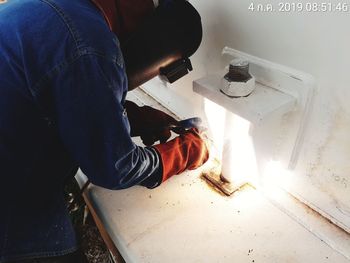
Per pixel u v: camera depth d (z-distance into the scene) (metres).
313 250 0.80
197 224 0.88
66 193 1.04
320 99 0.71
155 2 0.68
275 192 0.96
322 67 0.67
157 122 0.96
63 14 0.53
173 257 0.81
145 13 0.65
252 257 0.80
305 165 0.84
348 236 0.82
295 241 0.82
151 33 0.65
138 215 0.92
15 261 0.71
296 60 0.71
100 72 0.54
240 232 0.85
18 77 0.56
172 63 0.73
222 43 0.88
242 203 0.94
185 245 0.83
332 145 0.75
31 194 0.70
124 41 0.66
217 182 1.00
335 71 0.66
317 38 0.65
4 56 0.55
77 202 1.14
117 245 0.89
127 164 0.64
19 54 0.54
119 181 0.65
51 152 0.69
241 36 0.81
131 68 0.68
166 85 1.26
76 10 0.55
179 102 1.25
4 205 0.67
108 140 0.59
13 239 0.69
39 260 0.77
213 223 0.88
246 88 0.73
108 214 0.93
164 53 0.69
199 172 1.04
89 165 0.62
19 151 0.64
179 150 0.81
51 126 0.65
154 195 0.97
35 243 0.72
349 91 0.65
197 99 1.12
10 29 0.55
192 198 0.96
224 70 0.87
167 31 0.66
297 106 0.76
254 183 0.98
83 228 1.18
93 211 1.10
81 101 0.54
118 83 0.58
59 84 0.53
